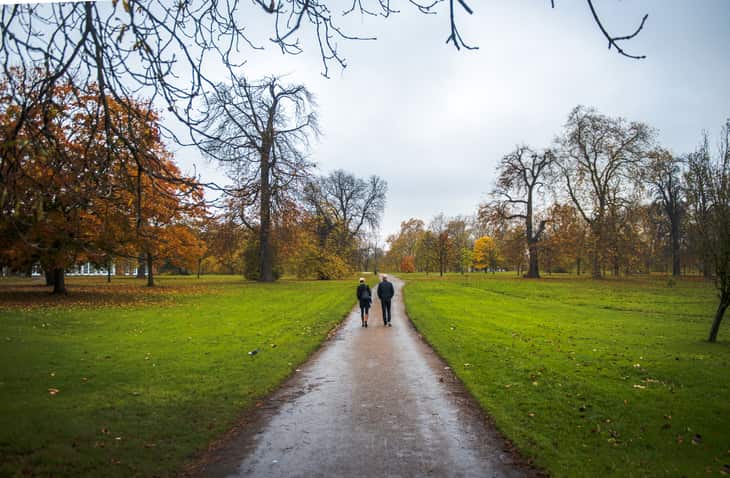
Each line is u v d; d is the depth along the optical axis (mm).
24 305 20641
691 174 15281
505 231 56688
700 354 11422
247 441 5852
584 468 4910
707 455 5258
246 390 7996
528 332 14664
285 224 25359
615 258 48688
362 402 7512
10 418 6273
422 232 100688
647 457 5191
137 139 4355
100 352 10938
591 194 50281
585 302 26641
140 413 6699
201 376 8859
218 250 36156
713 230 13992
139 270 63625
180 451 5441
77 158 4277
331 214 58562
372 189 63844
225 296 28391
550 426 6203
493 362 10086
